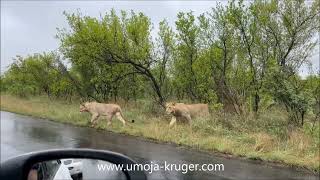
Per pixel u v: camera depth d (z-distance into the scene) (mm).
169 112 16062
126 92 23188
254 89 16656
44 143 13922
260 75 17094
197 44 19047
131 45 20734
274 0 17062
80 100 25281
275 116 15445
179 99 20844
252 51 17594
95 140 14586
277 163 11039
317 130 13227
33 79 31828
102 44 20250
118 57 20406
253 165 10711
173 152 12281
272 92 14758
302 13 16859
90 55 20609
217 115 16000
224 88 17500
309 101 14180
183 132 14906
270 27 17125
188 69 19281
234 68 18172
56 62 26109
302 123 14219
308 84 14898
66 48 21812
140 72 20562
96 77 21891
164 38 20594
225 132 14195
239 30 17703
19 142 14117
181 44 19109
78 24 21297
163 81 21328
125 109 20891
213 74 18359
